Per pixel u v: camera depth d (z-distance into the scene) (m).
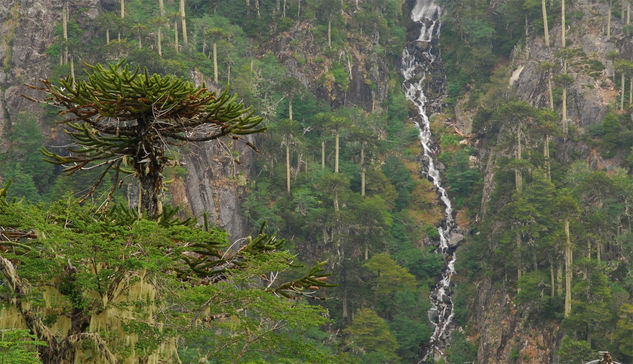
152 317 24.31
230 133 27.59
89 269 24.58
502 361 167.88
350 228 195.00
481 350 174.00
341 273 177.62
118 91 25.83
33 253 24.17
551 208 167.75
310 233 192.12
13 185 168.88
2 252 24.25
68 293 23.91
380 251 192.50
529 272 176.25
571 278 165.00
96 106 25.73
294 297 26.86
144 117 26.80
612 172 196.00
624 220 179.38
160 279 24.75
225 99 26.55
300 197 191.38
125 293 24.33
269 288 26.75
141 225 24.05
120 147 27.11
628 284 163.88
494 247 189.38
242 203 188.50
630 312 146.50
